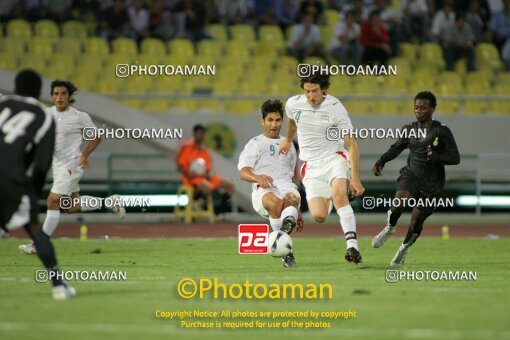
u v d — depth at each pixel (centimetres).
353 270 3959
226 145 7969
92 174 7600
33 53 8550
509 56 9738
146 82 8450
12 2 8956
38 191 2912
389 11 9219
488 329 2470
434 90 9006
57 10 8988
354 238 3812
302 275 3741
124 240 5884
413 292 3216
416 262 4400
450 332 2427
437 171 3994
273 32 9362
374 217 7619
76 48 8700
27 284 3406
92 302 2919
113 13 8812
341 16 8856
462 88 9194
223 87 8512
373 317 2681
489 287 3381
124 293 3147
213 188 7338
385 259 4547
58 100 4512
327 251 5044
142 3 9062
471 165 8206
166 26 8881
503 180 8100
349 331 2477
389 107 8631
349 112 8581
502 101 8962
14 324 2516
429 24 9719
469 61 9450
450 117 8431
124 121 7569
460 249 5197
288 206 3941
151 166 7662
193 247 5322
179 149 7556
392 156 4078
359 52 8788
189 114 7969
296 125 3941
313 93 3816
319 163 3906
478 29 9719
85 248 5256
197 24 8988
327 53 9188
